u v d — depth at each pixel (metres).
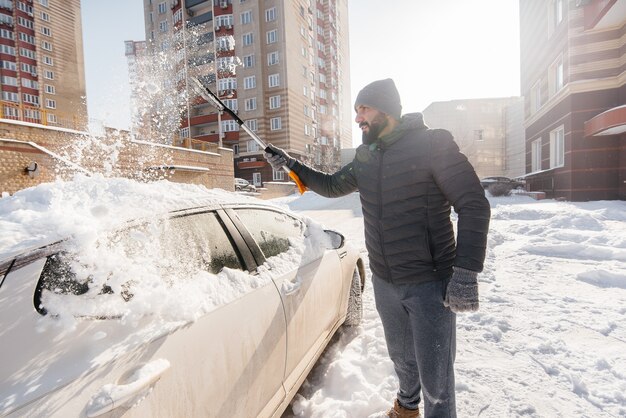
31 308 0.87
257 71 37.06
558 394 2.13
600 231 6.55
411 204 1.49
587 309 3.35
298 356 1.94
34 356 0.82
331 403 2.13
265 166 37.00
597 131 14.13
